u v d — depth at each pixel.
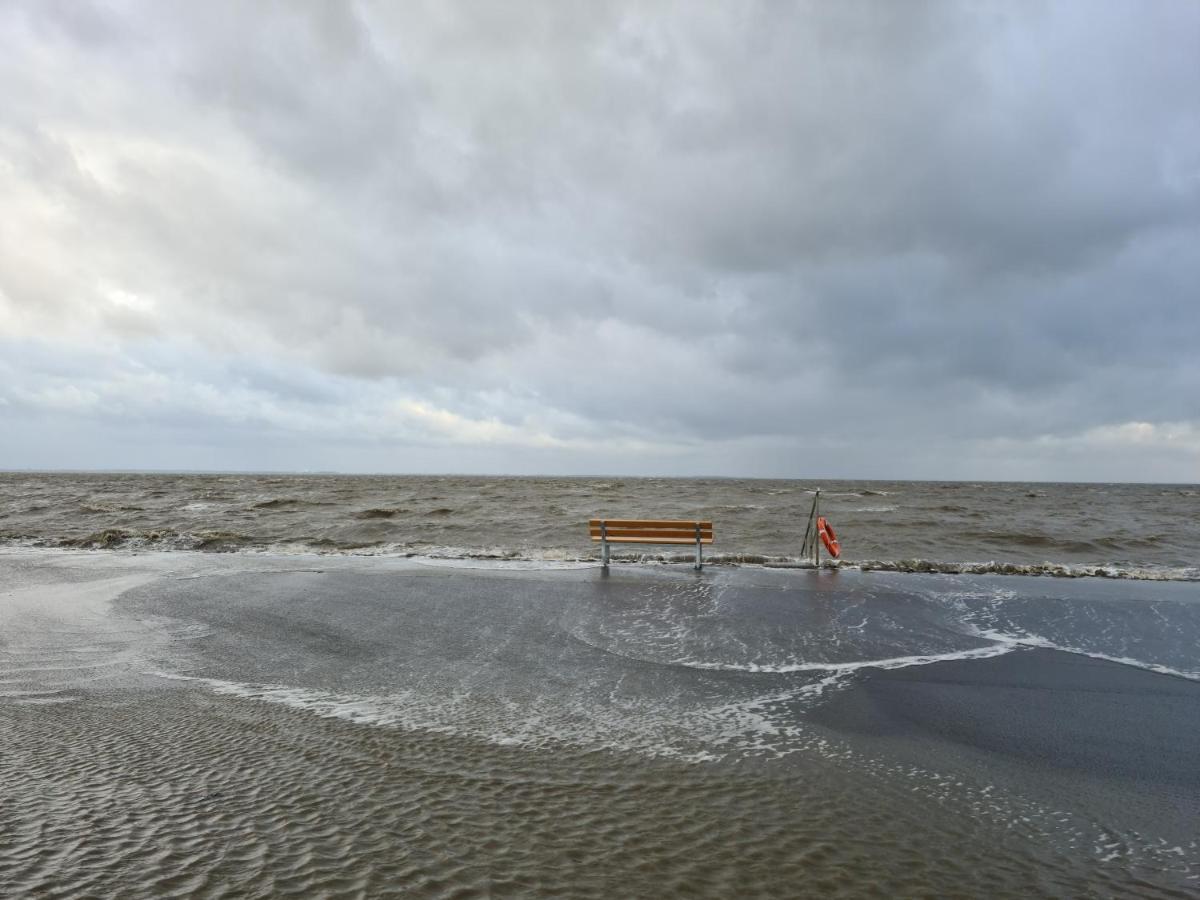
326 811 4.13
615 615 10.54
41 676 7.27
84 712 6.07
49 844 3.60
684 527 14.91
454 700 6.60
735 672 7.75
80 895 3.13
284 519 28.16
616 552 19.16
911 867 3.67
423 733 5.65
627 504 42.09
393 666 7.80
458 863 3.55
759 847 3.84
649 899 3.27
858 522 29.05
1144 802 4.62
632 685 7.20
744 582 13.45
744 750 5.43
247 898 3.15
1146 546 21.42
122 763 4.84
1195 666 8.18
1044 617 10.66
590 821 4.10
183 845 3.64
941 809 4.43
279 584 13.12
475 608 11.00
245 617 10.31
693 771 4.96
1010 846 3.95
